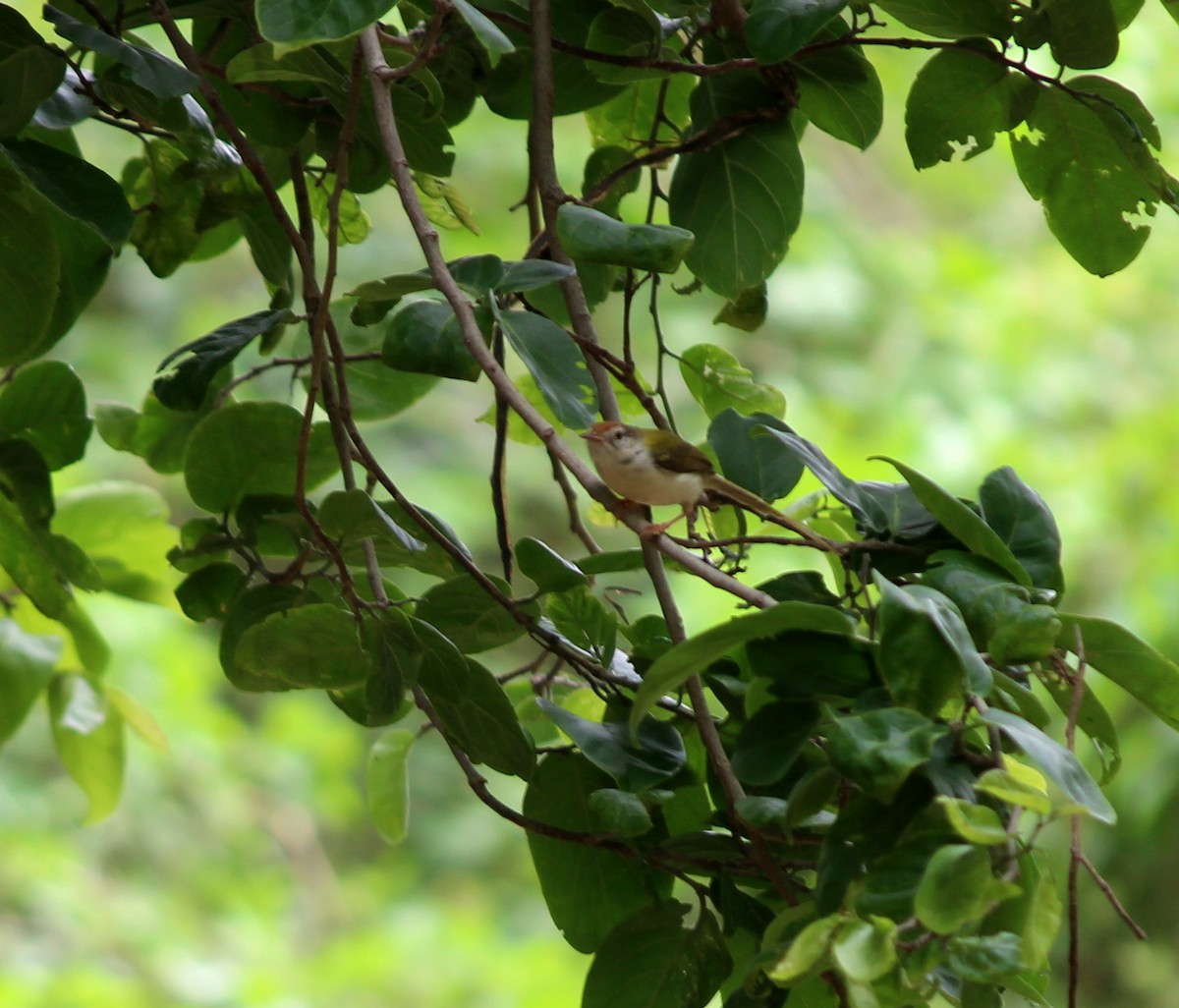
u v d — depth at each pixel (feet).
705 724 12.31
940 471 46.50
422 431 54.03
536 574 13.83
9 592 19.93
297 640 13.25
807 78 17.10
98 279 17.20
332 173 18.42
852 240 54.70
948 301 51.96
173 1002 44.21
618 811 12.37
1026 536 12.87
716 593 43.50
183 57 14.43
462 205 17.76
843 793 12.01
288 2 11.30
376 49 13.35
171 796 48.96
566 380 12.84
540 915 51.67
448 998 45.11
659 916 13.12
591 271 18.80
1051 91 16.39
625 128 20.16
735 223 17.26
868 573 12.88
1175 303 51.24
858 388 51.65
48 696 19.45
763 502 14.79
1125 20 17.24
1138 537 43.42
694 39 17.26
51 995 40.37
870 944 8.63
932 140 17.06
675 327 53.01
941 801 8.69
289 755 52.24
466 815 53.62
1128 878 37.70
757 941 12.67
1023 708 10.78
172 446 19.43
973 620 11.32
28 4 42.83
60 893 45.11
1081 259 17.69
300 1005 44.52
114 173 50.14
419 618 14.40
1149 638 39.86
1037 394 48.55
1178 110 50.34
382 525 13.23
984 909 8.39
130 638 47.21
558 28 17.10
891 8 16.05
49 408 16.90
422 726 16.07
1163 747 36.78
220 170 15.49
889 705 9.98
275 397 40.78
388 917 49.34
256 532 16.07
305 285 15.70
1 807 47.26
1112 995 37.42
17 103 13.55
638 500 17.24
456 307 12.23
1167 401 47.37
